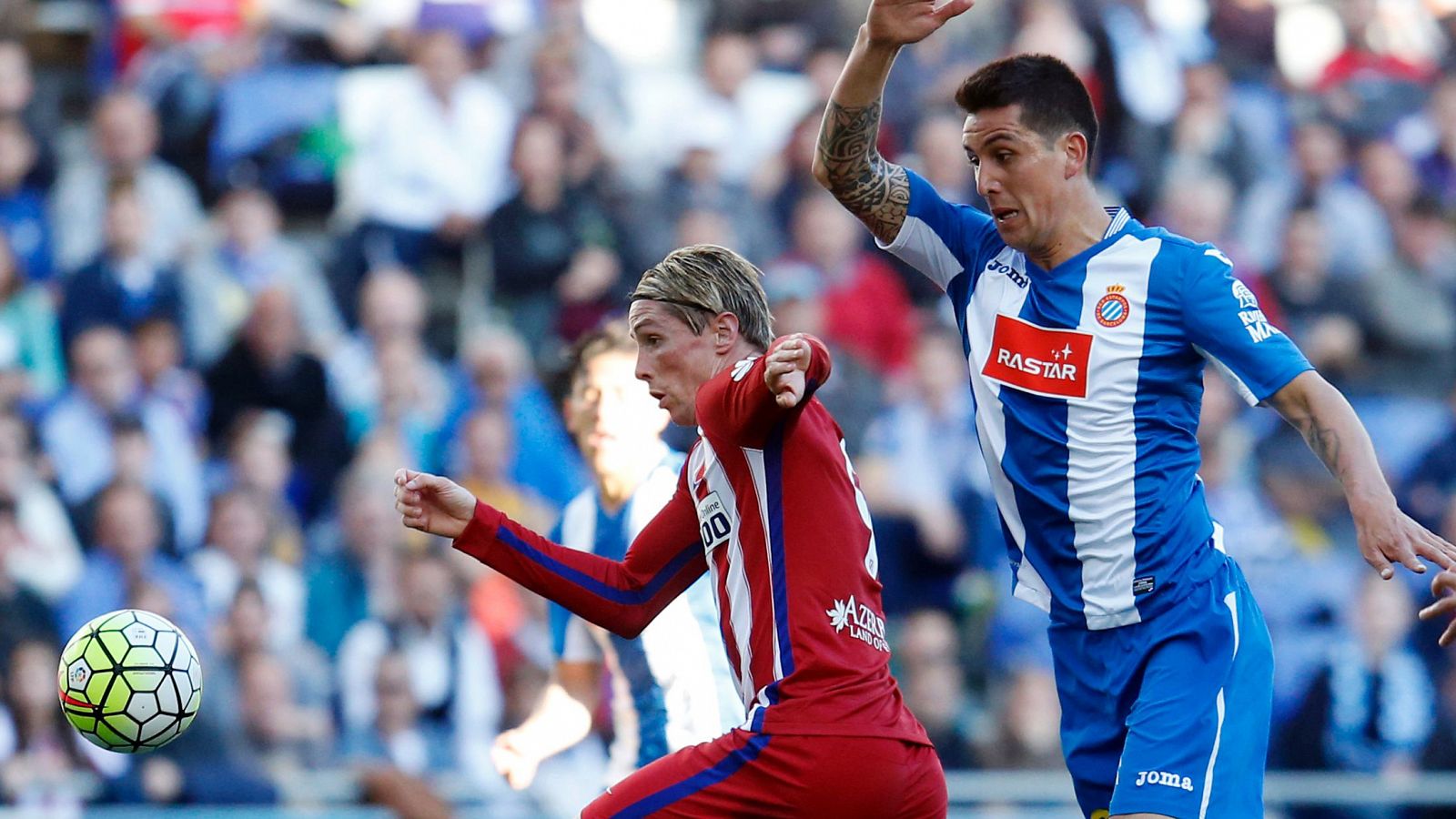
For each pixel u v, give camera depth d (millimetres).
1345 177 43656
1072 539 15211
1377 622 34594
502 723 31734
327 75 40500
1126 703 15172
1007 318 15445
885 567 35094
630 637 15430
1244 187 43062
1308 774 34000
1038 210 15016
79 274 36281
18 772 29312
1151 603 14945
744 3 45344
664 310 15055
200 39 41125
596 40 42000
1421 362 41906
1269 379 14438
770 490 14141
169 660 15938
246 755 30297
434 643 31625
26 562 31875
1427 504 39188
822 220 38906
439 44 39594
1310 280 41938
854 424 36562
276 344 35875
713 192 40281
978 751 32031
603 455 20250
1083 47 42719
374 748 30906
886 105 42031
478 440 34781
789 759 13766
